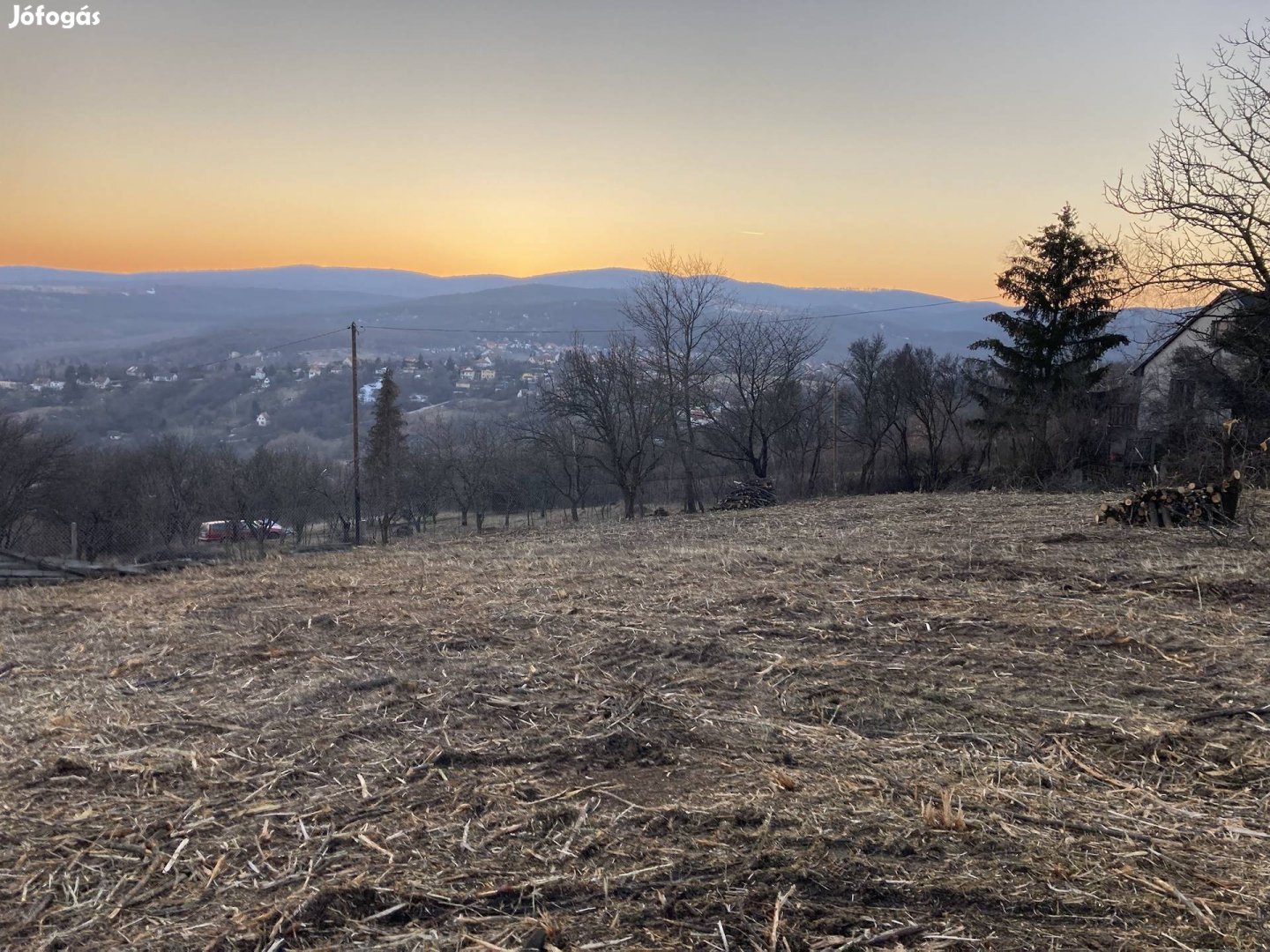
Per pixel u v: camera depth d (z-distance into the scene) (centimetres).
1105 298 3019
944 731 495
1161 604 738
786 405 3912
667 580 927
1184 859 357
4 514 2627
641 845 378
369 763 479
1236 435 1855
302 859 380
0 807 439
